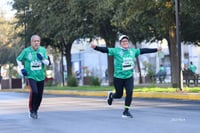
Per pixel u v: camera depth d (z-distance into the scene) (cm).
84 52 13462
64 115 2431
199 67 10612
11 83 8319
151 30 5284
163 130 1756
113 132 1742
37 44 2188
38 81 2225
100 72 12719
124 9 4372
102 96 4512
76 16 5547
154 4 4153
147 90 4262
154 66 11625
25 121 2172
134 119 2156
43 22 6322
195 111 2530
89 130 1811
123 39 2152
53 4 5916
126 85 2195
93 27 5725
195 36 5469
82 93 4969
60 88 6144
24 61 2214
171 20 4372
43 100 3825
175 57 4547
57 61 11088
